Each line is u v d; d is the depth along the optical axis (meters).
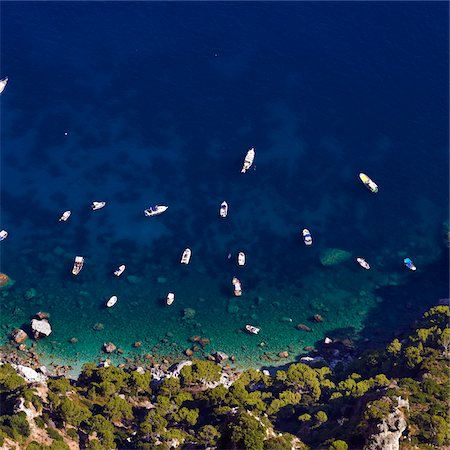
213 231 166.50
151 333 148.12
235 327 149.88
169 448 108.69
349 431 106.19
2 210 169.25
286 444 102.62
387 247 165.75
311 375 128.12
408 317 152.75
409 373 126.38
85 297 153.75
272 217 169.62
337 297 156.38
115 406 116.94
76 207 170.12
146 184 175.12
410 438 104.25
